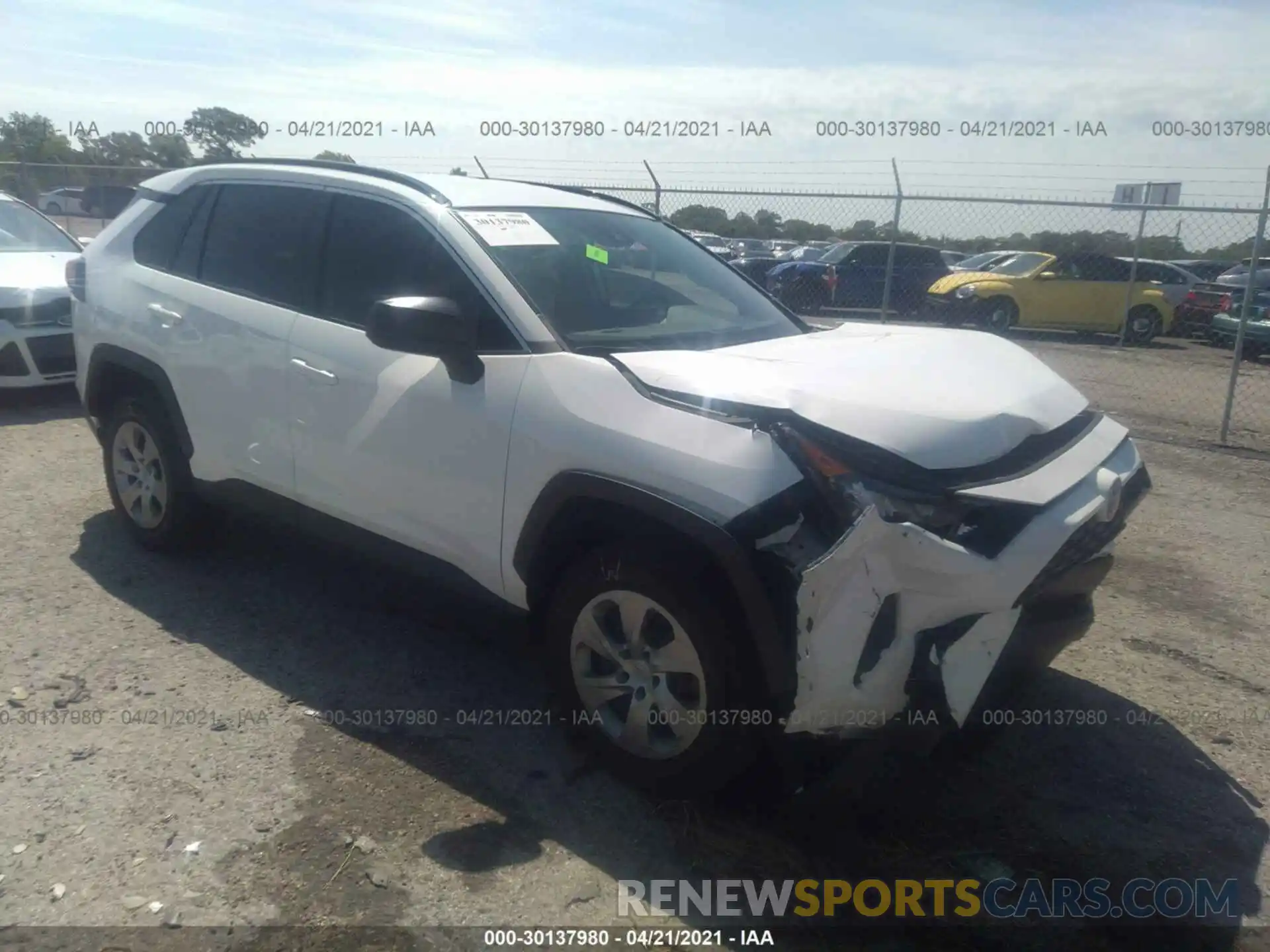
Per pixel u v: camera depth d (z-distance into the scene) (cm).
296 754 338
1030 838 318
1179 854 314
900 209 1080
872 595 267
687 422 292
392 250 381
